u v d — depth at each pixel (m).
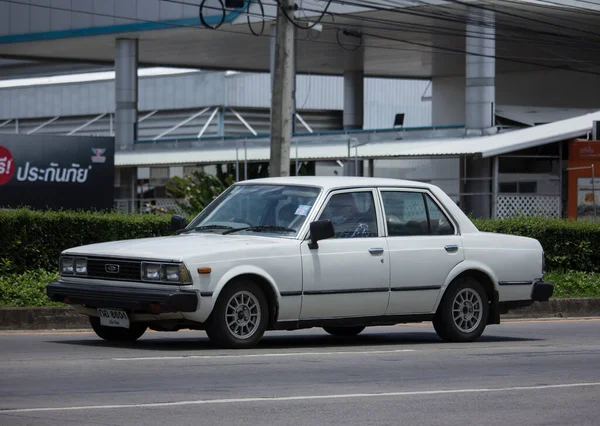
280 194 16.56
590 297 25.67
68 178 40.25
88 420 10.02
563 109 62.31
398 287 16.64
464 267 17.42
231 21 62.66
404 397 11.80
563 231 28.73
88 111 91.44
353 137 60.22
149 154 62.97
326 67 83.12
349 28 63.78
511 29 61.78
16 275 22.89
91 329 19.64
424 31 64.19
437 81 88.75
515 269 18.16
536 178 51.06
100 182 40.97
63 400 11.07
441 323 17.44
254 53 77.12
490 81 57.44
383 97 93.19
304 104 89.44
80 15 67.75
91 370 13.19
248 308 15.34
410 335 19.30
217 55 78.19
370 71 85.69
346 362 14.60
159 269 14.66
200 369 13.42
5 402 10.92
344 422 10.27
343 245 16.09
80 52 75.25
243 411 10.66
